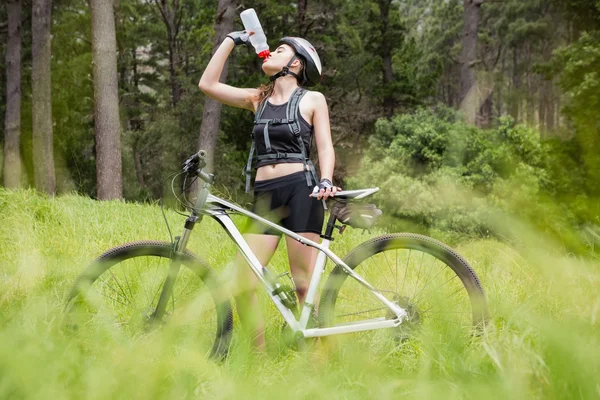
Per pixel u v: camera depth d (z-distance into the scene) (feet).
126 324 9.98
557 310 7.41
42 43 64.08
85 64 88.63
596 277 6.38
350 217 10.65
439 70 115.24
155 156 111.24
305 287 11.10
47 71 64.49
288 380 7.66
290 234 10.68
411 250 11.19
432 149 64.23
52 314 9.16
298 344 10.29
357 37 101.60
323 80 102.89
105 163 55.88
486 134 61.05
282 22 97.96
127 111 123.24
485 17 208.13
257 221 10.97
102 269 10.19
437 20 212.43
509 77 219.82
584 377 5.53
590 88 69.41
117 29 96.17
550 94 185.98
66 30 89.86
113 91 55.98
